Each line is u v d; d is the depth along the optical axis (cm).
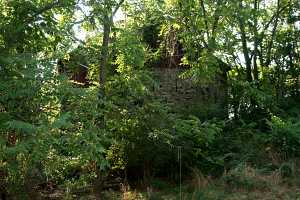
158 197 1138
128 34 1209
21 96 810
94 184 1158
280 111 1614
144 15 1457
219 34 1678
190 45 1656
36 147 731
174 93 1745
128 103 1209
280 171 1215
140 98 1237
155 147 1241
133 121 1227
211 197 1107
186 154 1272
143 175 1284
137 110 1220
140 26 1441
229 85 1695
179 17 1644
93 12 1122
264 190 1142
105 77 1189
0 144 756
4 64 826
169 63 1778
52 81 836
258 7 1789
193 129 1255
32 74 789
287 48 1839
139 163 1266
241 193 1134
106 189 1236
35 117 843
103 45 1186
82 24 1160
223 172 1248
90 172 1128
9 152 731
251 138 1441
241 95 1667
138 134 1231
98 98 980
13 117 832
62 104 879
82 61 1164
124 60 1209
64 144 848
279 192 1122
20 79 800
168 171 1307
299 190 1131
